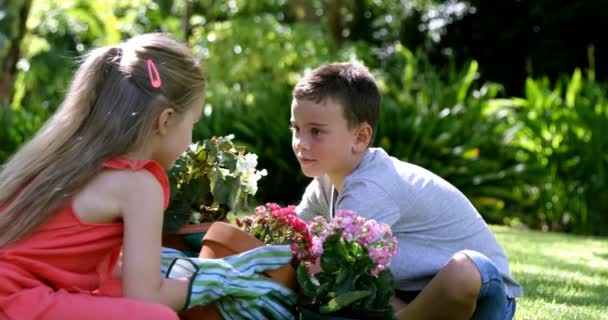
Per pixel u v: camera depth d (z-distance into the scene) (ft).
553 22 56.49
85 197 6.57
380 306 6.84
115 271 7.29
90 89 6.85
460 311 7.41
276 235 7.67
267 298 7.13
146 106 6.71
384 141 30.14
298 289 7.46
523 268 14.97
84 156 6.60
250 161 8.98
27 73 43.01
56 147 6.73
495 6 59.26
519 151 31.89
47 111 34.37
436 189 8.20
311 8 49.16
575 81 33.24
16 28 38.63
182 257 7.22
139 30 51.60
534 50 57.98
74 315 6.22
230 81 42.98
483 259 7.43
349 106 8.05
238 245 7.39
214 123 31.96
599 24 56.13
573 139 30.42
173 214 8.65
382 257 6.82
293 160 30.40
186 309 6.79
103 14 45.16
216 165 8.82
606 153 29.84
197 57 7.20
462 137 31.58
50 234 6.55
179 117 6.91
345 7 56.13
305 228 7.36
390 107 31.40
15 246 6.53
